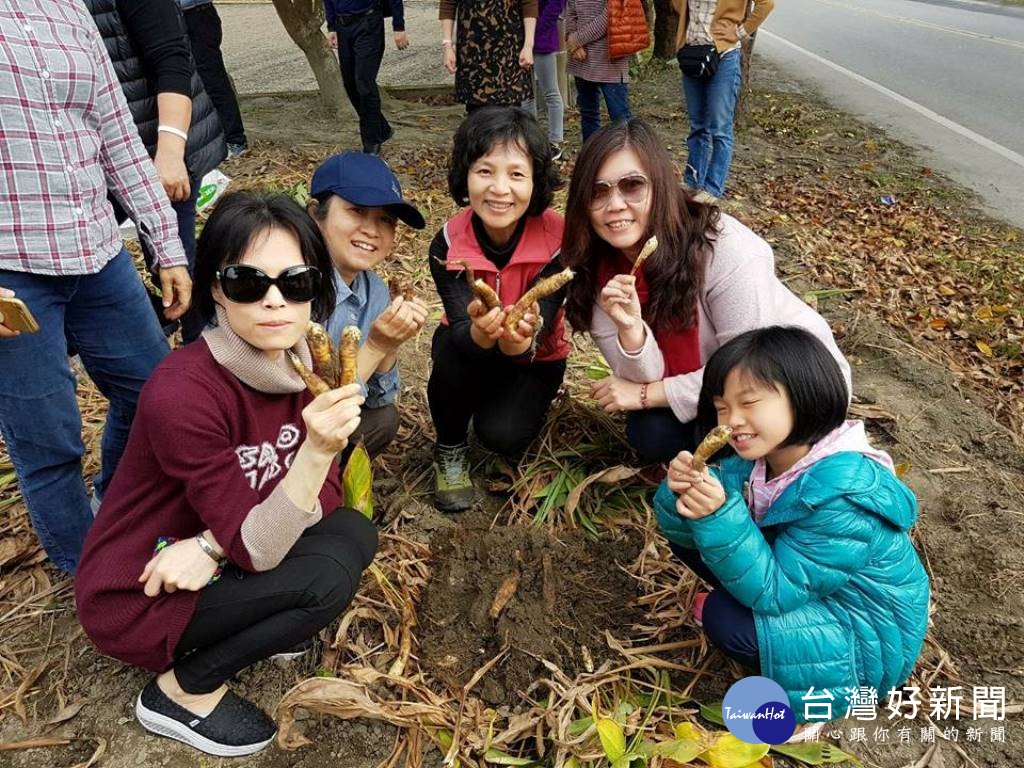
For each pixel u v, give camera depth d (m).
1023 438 3.23
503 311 2.23
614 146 2.18
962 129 7.88
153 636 1.72
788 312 2.36
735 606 1.90
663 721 1.95
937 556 2.50
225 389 1.71
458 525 2.62
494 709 2.00
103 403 3.19
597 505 2.67
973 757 1.91
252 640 1.78
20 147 1.78
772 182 6.23
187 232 3.18
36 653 2.15
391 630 2.20
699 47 5.10
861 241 5.14
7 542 2.49
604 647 2.16
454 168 2.41
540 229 2.56
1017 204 5.92
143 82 2.73
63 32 1.86
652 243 2.11
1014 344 3.90
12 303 1.67
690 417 2.44
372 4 5.80
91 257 1.95
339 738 1.92
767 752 1.78
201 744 1.87
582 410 3.10
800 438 1.78
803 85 10.16
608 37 5.89
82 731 1.95
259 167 6.17
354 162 2.24
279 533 1.63
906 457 2.97
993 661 2.15
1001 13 17.47
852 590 1.82
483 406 2.69
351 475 2.14
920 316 4.18
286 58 12.02
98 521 1.80
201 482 1.65
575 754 1.85
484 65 5.43
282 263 1.66
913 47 13.20
